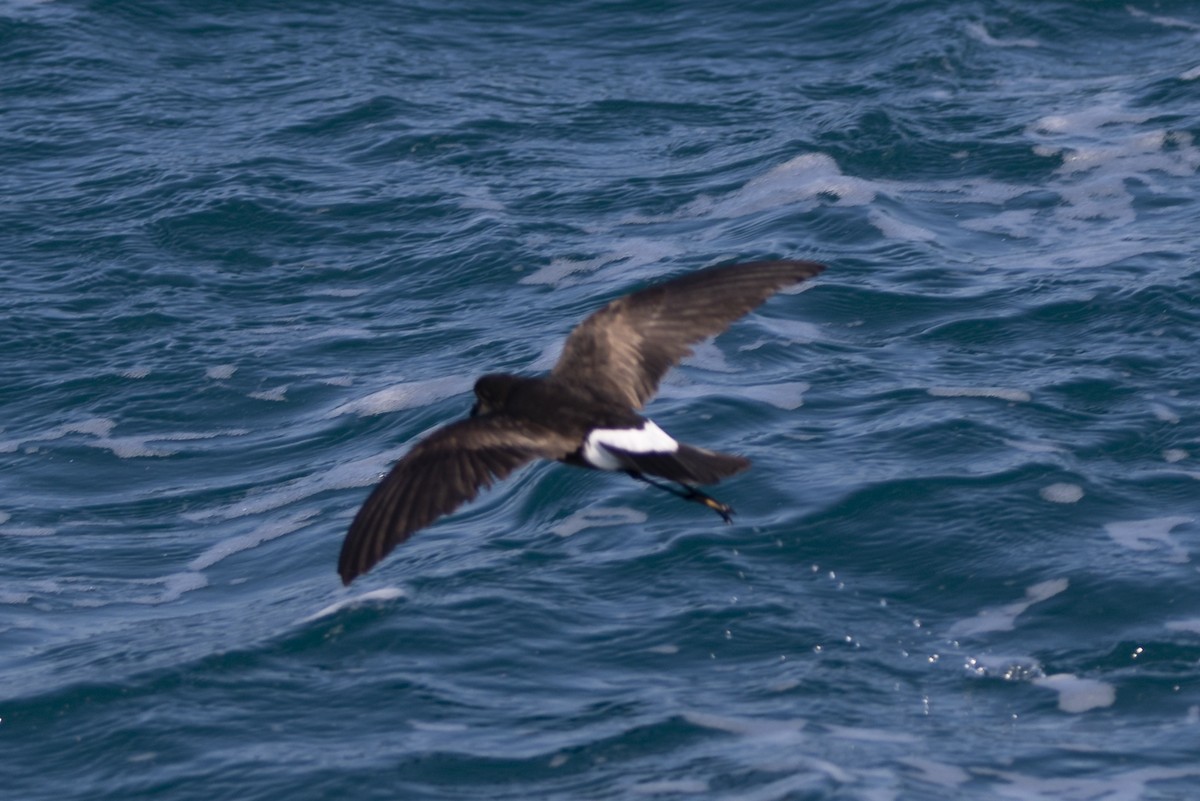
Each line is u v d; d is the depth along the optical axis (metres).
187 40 28.50
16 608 15.24
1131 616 13.98
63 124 25.75
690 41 28.50
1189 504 15.50
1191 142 23.27
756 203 22.59
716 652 13.77
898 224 21.70
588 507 15.95
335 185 23.88
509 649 13.90
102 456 18.11
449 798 12.10
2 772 12.77
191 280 21.78
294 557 15.88
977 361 18.39
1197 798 11.80
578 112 25.95
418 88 26.77
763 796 11.82
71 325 20.75
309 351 19.98
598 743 12.61
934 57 26.80
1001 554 14.88
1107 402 17.33
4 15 28.80
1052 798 11.86
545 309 20.31
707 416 17.36
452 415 18.03
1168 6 28.11
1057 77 26.08
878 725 12.79
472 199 23.31
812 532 15.30
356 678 13.62
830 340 19.05
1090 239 21.08
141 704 13.42
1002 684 13.33
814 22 28.69
